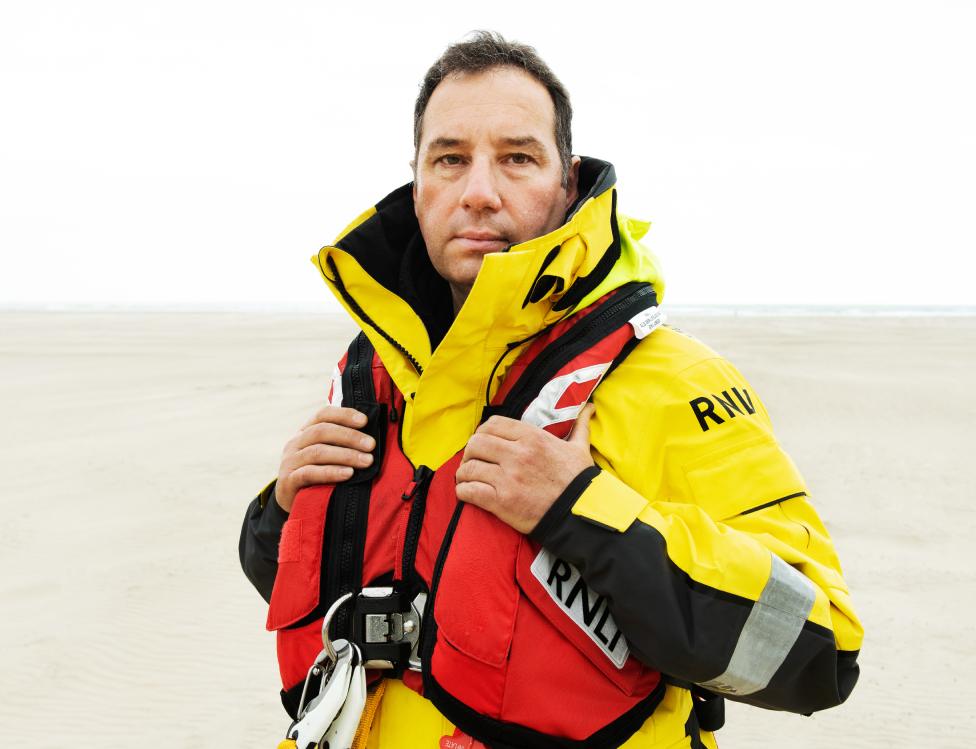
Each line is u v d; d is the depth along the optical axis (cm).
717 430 132
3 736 456
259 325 5228
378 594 131
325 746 125
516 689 119
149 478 935
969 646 533
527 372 137
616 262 146
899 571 656
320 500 142
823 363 2167
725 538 120
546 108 145
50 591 633
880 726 451
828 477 945
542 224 144
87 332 4316
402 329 146
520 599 122
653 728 129
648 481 132
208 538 740
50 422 1320
